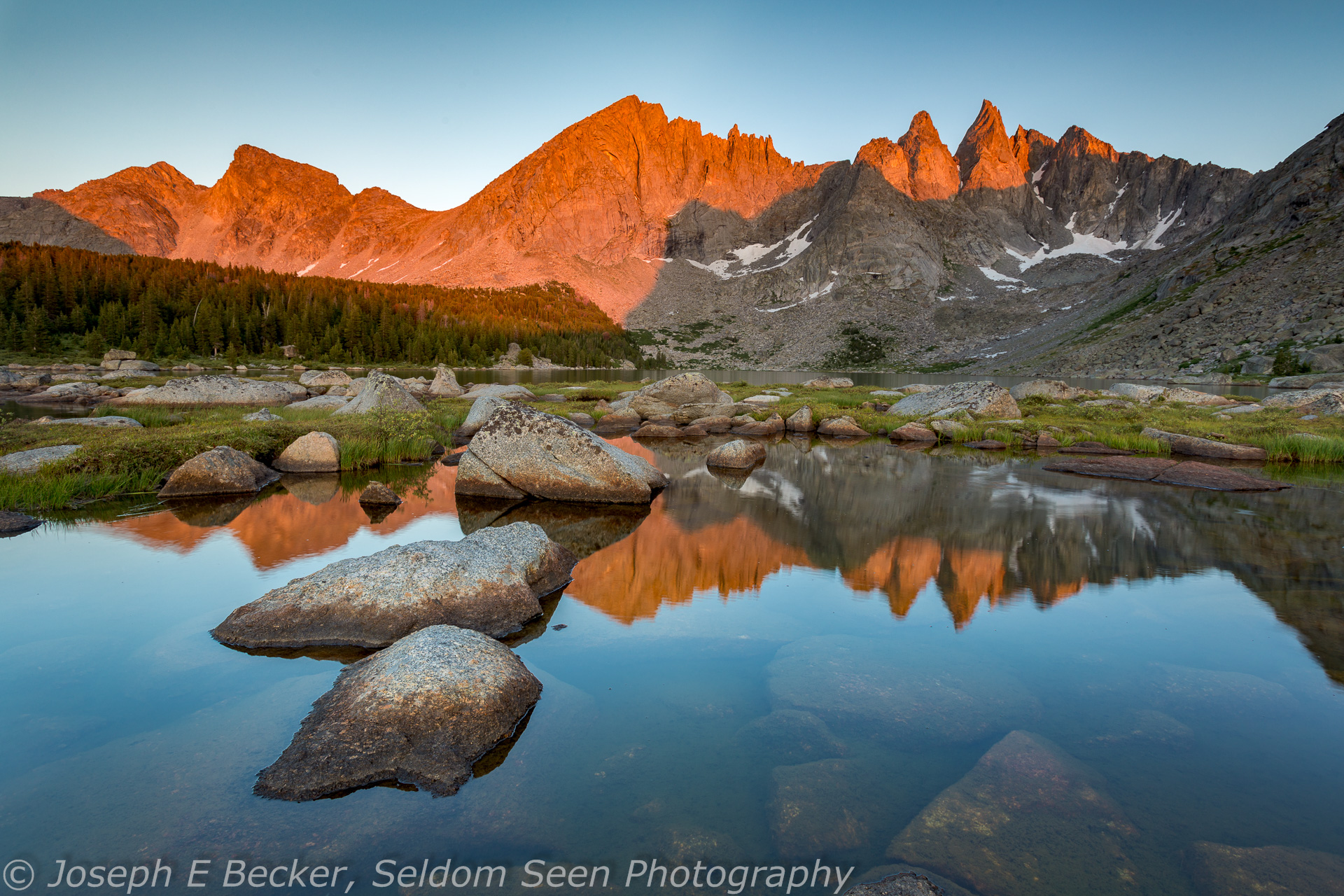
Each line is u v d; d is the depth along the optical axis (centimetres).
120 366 6888
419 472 1669
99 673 554
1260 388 6069
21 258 9725
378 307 12181
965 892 317
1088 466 1753
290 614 634
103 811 375
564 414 2853
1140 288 14438
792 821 371
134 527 1080
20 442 1567
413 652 496
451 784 404
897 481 1609
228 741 451
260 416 2169
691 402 3238
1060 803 383
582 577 848
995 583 823
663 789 407
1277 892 315
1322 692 528
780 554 964
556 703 511
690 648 624
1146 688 536
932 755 445
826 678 549
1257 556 945
